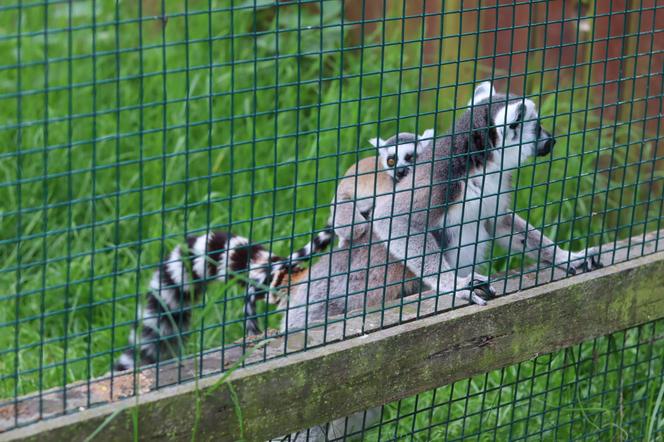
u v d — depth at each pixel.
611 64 9.58
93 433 3.93
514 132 6.68
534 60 10.27
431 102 10.94
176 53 12.04
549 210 9.38
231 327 8.03
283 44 12.04
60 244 9.12
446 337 5.11
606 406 6.89
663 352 6.86
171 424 4.22
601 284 5.75
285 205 9.62
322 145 10.22
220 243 7.36
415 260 6.45
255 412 4.47
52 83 11.73
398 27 11.38
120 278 8.55
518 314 5.39
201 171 10.15
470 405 7.21
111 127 10.78
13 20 12.84
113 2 13.15
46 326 8.09
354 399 4.82
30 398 4.06
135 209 9.58
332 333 4.85
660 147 9.30
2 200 9.64
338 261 7.14
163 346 7.29
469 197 6.60
